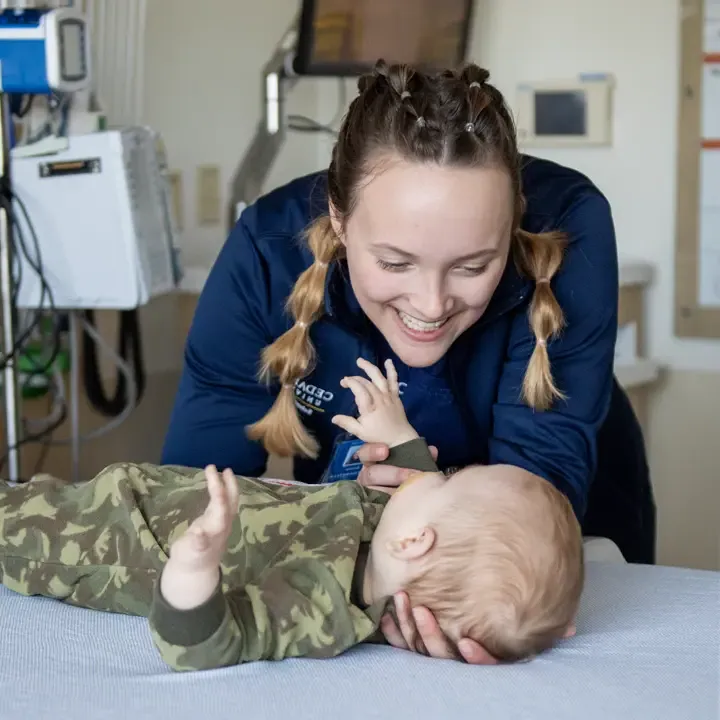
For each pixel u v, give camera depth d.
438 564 1.16
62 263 2.23
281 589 1.13
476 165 1.20
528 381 1.45
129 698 1.01
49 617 1.27
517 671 1.10
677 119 2.98
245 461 1.68
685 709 1.00
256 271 1.59
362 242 1.27
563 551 1.17
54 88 2.05
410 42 2.92
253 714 0.97
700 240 2.99
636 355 2.99
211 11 3.03
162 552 1.30
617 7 3.03
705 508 3.05
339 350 1.58
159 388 2.97
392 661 1.13
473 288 1.27
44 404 2.63
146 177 2.26
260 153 2.85
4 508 1.40
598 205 1.53
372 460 1.44
